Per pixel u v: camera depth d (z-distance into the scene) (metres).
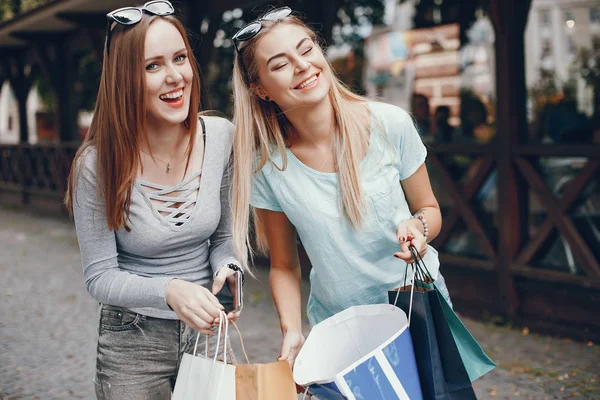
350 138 1.89
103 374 1.95
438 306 1.71
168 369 1.98
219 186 1.97
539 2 5.53
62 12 8.91
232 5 7.39
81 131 13.12
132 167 1.80
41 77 15.60
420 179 2.06
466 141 6.40
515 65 4.98
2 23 11.07
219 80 8.84
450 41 6.60
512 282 4.98
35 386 4.02
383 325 1.79
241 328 5.02
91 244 1.85
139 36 1.75
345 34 7.64
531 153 4.83
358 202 1.89
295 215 1.97
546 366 4.04
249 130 1.94
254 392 1.58
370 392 1.59
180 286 1.74
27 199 13.38
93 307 5.83
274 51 1.84
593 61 5.46
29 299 6.17
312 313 2.19
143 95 1.77
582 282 4.56
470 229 5.62
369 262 1.99
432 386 1.70
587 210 4.96
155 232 1.86
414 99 6.96
